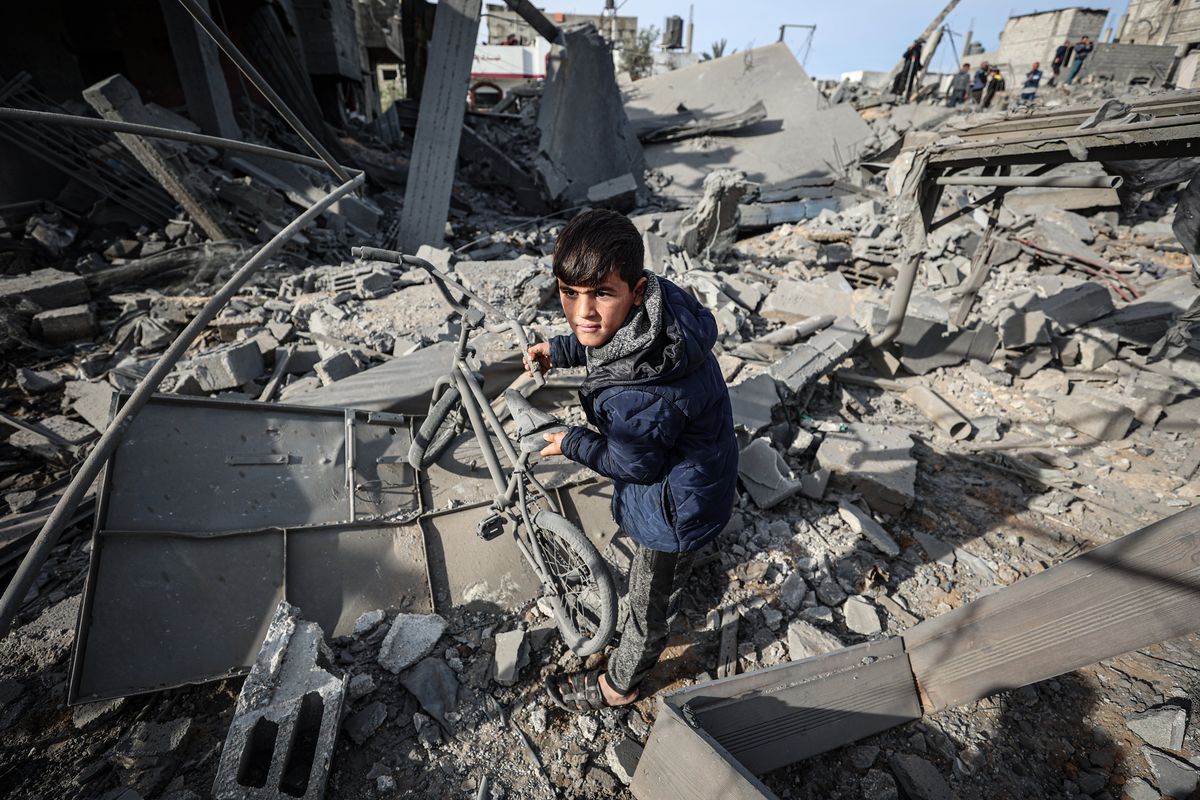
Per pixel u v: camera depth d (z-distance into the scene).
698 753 1.46
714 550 2.78
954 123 4.10
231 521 2.19
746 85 15.18
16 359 4.71
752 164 13.17
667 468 1.46
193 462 2.22
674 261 6.40
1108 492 3.45
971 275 5.22
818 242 8.40
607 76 12.34
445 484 2.69
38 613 2.35
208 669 1.96
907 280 4.38
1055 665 1.53
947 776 1.88
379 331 4.54
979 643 1.67
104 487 2.01
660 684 2.19
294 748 1.83
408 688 2.04
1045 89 16.64
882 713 1.80
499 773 1.85
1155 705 2.12
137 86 10.18
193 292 6.09
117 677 1.88
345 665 2.08
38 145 6.57
